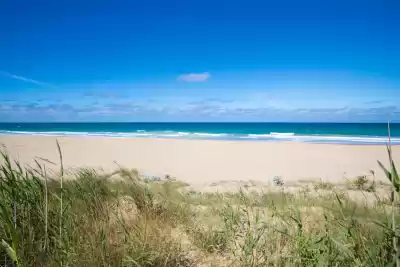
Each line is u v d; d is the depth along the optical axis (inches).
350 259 74.8
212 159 534.6
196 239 110.8
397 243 65.7
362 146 697.0
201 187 283.1
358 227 83.0
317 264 79.8
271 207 135.3
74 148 713.0
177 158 547.5
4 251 77.9
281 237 104.9
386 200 141.6
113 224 104.8
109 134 1422.2
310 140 942.4
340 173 388.2
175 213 138.3
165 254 92.4
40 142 851.4
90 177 143.6
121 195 149.0
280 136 1212.5
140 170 406.9
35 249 81.6
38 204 95.7
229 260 99.6
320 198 179.8
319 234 94.8
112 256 83.0
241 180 329.7
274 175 374.6
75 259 79.0
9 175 92.7
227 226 112.3
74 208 108.0
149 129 2623.0
